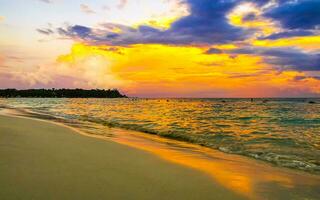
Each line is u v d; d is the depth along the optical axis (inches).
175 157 352.8
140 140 511.8
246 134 621.3
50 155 300.0
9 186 195.5
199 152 405.7
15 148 324.2
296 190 236.1
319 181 266.2
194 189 223.1
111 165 278.2
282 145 485.7
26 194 183.0
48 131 516.7
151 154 355.3
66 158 291.7
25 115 1079.6
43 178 217.9
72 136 470.9
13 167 242.4
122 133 609.0
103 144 406.0
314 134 636.1
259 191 229.3
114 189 206.4
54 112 1387.8
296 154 407.8
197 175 265.1
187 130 682.2
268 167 323.0
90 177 230.2
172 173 266.8
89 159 296.8
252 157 385.1
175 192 212.2
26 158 278.1
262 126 804.0
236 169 302.7
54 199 178.1
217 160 350.0
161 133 631.2
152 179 240.8
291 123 909.2
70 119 954.1
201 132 645.9
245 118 1088.8
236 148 453.7
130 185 219.1
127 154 343.0
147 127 745.0
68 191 194.1
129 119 994.1
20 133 456.1
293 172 303.9
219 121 947.3
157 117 1105.4
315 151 432.1
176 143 492.7
